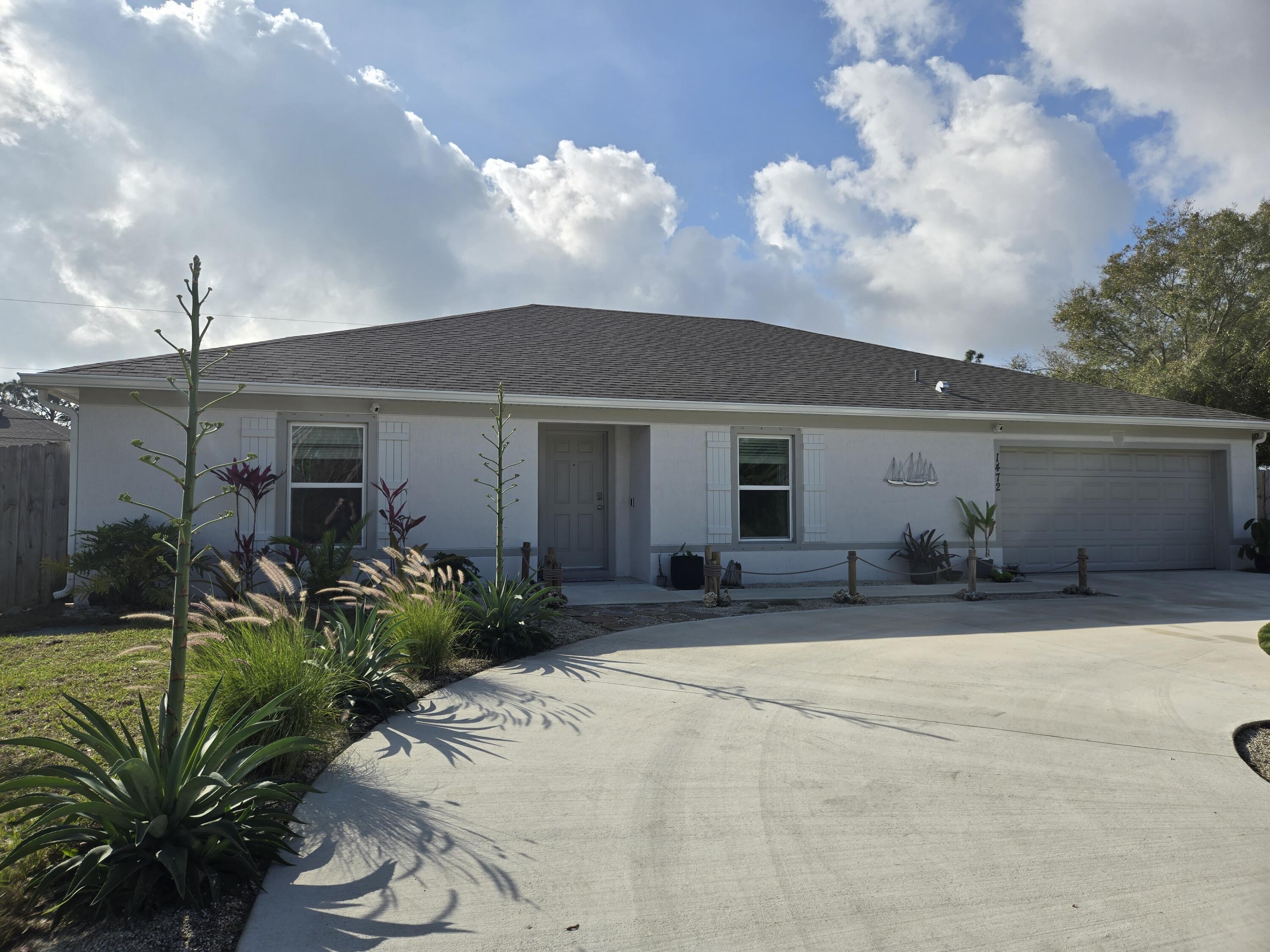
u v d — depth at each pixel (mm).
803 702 5734
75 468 9688
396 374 11305
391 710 5398
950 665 6969
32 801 2809
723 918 2809
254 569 9453
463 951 2574
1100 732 5105
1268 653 5703
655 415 12375
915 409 13227
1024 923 2793
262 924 2729
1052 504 14562
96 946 2570
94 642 7477
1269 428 15078
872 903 2930
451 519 11258
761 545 12812
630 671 6633
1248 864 3281
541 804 3844
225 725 3320
